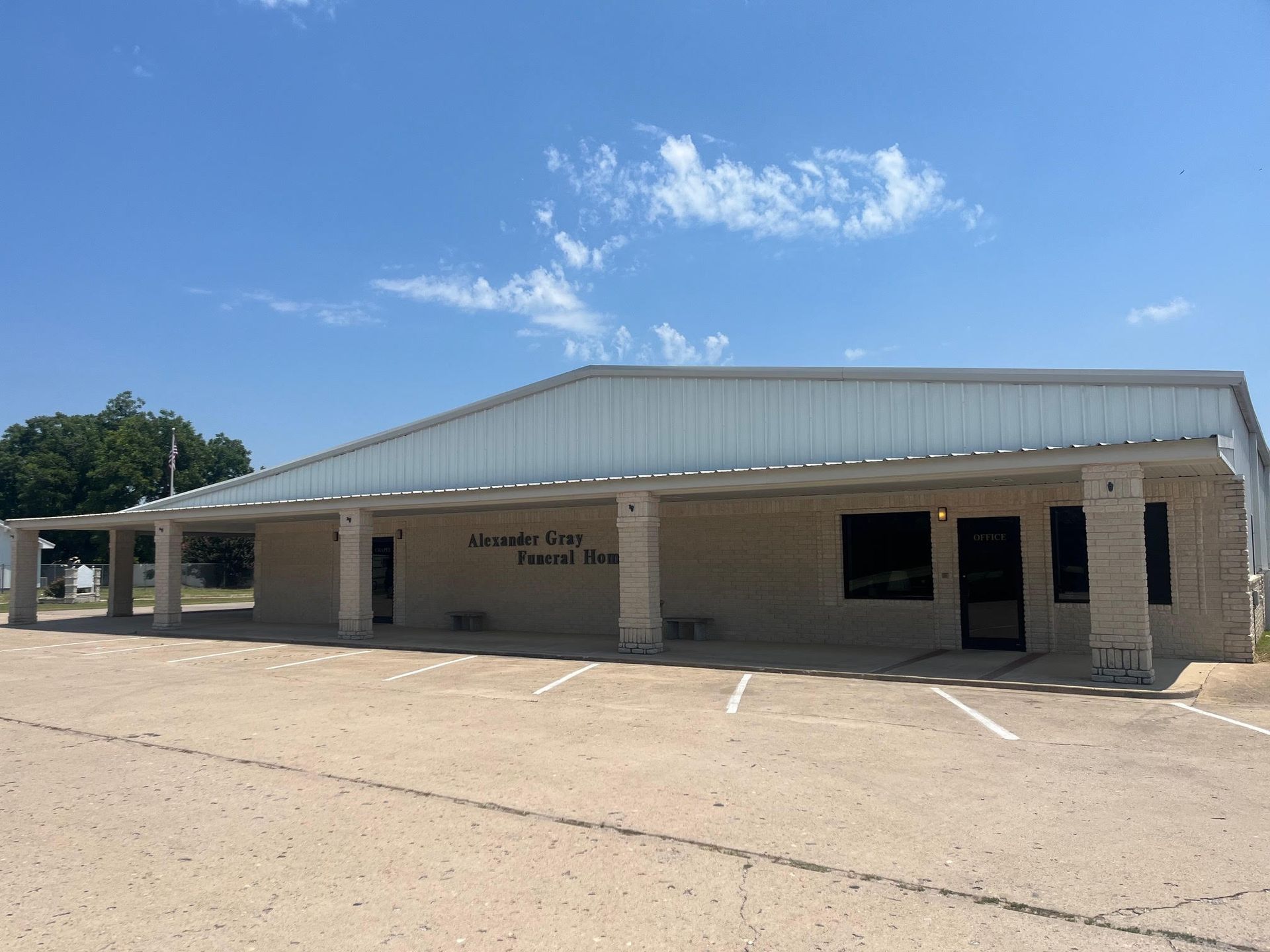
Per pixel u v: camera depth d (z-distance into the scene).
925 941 4.50
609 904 5.01
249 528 27.27
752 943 4.51
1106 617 11.93
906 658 15.10
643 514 16.16
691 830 6.23
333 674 14.44
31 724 10.59
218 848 6.05
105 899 5.21
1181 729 9.27
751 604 18.50
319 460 22.02
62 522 25.86
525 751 8.66
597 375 17.97
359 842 6.11
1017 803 6.71
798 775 7.60
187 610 35.41
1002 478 14.41
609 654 16.05
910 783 7.31
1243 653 14.01
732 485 15.04
